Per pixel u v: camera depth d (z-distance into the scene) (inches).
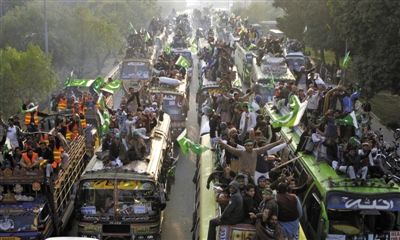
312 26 1926.7
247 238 435.2
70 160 711.7
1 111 1350.9
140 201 615.5
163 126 859.4
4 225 597.6
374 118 1407.5
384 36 1209.4
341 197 521.0
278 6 2301.9
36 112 819.4
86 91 1123.9
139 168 637.3
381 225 538.3
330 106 777.6
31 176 612.4
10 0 2456.9
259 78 1235.2
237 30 2341.3
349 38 1365.7
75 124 784.9
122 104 936.9
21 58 1417.3
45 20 1606.8
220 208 496.7
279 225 430.3
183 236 731.4
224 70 1219.2
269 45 1514.5
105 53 2511.1
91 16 2174.0
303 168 601.0
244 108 740.7
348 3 1328.7
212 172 611.8
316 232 544.4
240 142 679.7
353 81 1476.4
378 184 534.9
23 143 693.9
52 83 1498.5
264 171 544.1
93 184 610.5
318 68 1878.7
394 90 1250.0
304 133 634.2
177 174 975.6
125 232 616.7
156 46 1958.7
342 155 558.6
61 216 665.0
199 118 1170.0
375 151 603.8
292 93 845.8
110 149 657.0
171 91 1083.3
